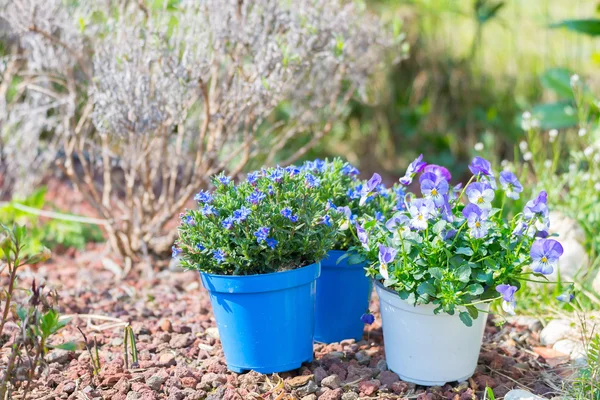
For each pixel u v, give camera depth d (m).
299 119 1.91
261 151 1.94
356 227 1.46
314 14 1.73
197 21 1.73
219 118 1.77
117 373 1.47
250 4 1.74
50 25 1.77
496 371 1.50
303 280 1.45
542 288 1.71
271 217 1.42
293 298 1.45
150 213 1.90
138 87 1.69
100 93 1.72
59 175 2.14
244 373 1.48
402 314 1.44
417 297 1.41
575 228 1.78
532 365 1.53
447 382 1.46
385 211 1.55
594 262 1.72
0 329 1.36
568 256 1.74
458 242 1.43
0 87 2.02
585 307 1.67
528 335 1.62
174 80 1.69
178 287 1.82
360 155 2.70
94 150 2.01
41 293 1.35
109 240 1.97
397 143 2.75
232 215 1.43
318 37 1.74
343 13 1.77
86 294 1.77
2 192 2.12
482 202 1.42
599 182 1.88
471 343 1.45
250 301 1.44
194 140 1.97
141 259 1.93
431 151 2.74
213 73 1.79
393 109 2.73
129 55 1.69
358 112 2.71
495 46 3.00
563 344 1.57
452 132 2.77
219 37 1.69
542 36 3.00
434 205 1.40
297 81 1.79
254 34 1.70
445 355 1.44
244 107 1.75
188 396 1.42
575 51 3.00
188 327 1.62
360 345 1.57
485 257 1.41
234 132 1.86
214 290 1.44
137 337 1.59
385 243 1.44
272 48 1.69
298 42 1.74
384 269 1.40
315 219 1.43
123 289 1.80
